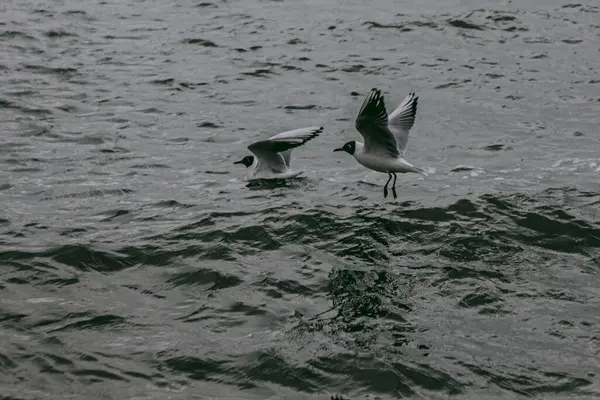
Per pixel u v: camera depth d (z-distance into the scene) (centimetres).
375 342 1030
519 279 1191
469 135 1833
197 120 1927
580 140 1792
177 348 1024
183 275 1204
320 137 1834
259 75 2236
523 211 1402
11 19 2656
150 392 945
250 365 989
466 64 2309
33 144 1744
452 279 1186
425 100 2059
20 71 2219
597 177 1574
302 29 2612
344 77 2227
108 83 2155
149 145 1767
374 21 2670
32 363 991
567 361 1001
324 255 1264
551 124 1895
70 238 1309
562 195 1477
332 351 1011
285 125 1908
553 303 1128
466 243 1293
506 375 972
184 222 1375
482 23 2636
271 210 1418
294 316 1091
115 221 1384
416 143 1792
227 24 2662
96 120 1902
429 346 1024
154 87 2134
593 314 1102
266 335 1048
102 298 1143
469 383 959
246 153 1738
